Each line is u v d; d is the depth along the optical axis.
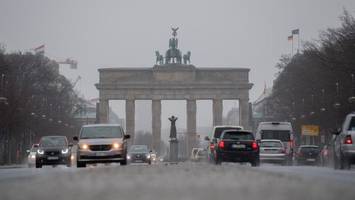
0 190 39.34
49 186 43.16
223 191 38.22
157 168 81.62
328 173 84.06
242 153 127.62
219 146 128.12
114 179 52.47
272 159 169.75
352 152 99.44
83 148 121.25
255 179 52.16
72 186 43.25
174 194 36.28
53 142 154.75
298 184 44.16
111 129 125.25
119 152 121.50
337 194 34.34
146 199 32.88
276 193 35.81
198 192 37.84
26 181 50.44
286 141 186.50
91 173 64.31
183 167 87.62
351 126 101.31
